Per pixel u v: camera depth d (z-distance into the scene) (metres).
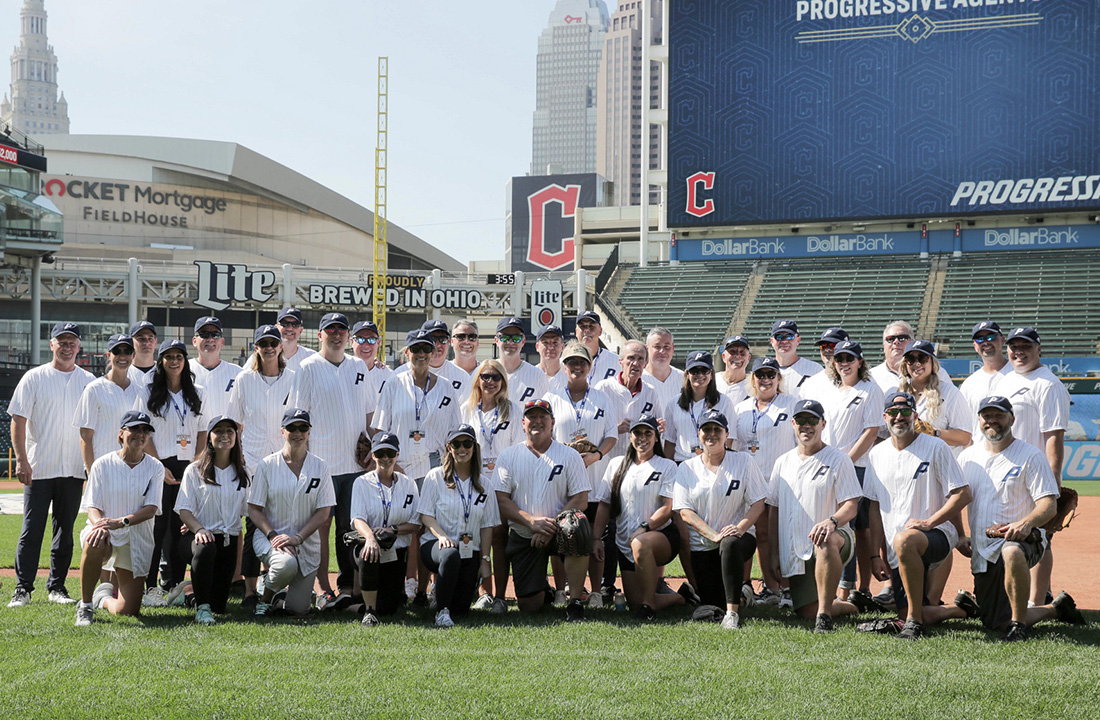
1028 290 31.52
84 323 42.44
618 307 35.72
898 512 6.99
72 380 7.96
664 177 36.94
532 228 74.62
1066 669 5.71
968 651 6.20
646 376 8.99
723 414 7.77
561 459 7.74
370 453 8.30
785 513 7.36
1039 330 30.05
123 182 60.34
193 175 61.84
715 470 7.49
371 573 7.22
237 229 63.78
